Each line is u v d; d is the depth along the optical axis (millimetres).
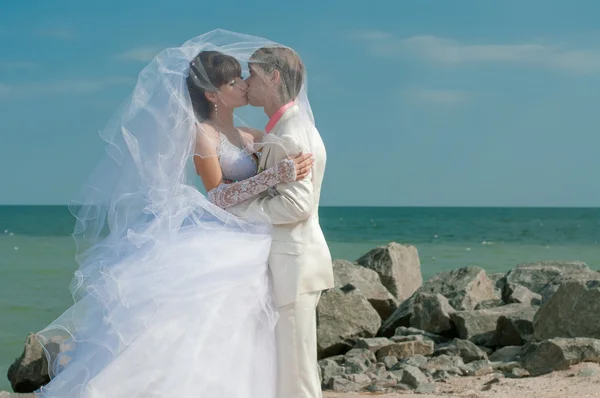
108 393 3807
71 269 22391
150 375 3840
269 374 4035
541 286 10227
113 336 3916
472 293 9766
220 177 4254
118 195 4219
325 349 8641
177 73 4191
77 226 4320
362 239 48031
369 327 8844
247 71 4258
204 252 4023
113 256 4199
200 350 3896
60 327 4129
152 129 4160
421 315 8953
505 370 7000
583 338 6816
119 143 4230
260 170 4219
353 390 6852
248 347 3996
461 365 7273
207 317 3932
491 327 8508
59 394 3988
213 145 4234
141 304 3939
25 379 8055
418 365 7457
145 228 4188
